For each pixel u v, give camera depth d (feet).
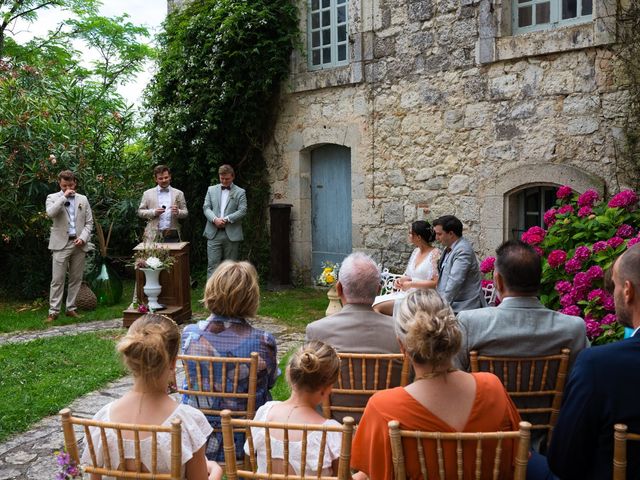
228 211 25.93
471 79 22.76
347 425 5.98
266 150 29.86
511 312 8.21
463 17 22.74
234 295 9.11
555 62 20.75
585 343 8.20
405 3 24.29
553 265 15.93
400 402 6.09
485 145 22.63
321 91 27.43
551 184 21.16
